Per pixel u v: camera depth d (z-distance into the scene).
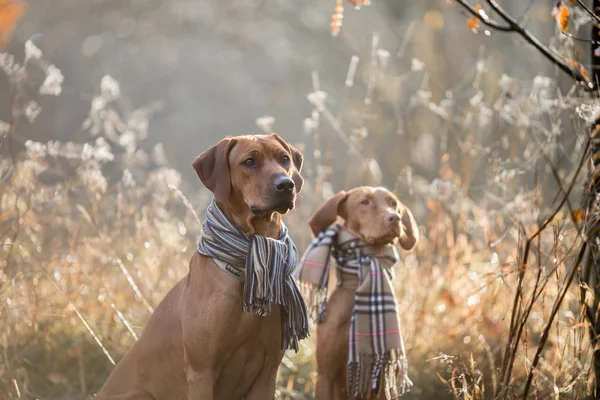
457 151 10.25
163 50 39.16
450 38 21.34
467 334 8.27
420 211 11.51
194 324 5.44
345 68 35.56
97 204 8.77
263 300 5.39
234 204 5.55
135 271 9.07
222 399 5.62
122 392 5.92
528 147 8.48
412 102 10.64
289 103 37.66
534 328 8.11
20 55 31.30
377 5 31.52
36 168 8.11
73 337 8.13
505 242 8.80
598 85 5.84
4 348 7.07
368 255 6.41
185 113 38.97
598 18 5.55
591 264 5.85
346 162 22.27
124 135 9.48
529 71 16.98
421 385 7.66
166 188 9.76
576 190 7.89
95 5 38.50
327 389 6.37
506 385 5.74
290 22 38.31
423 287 8.92
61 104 34.50
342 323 6.30
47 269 8.27
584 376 5.86
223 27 38.81
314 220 6.59
